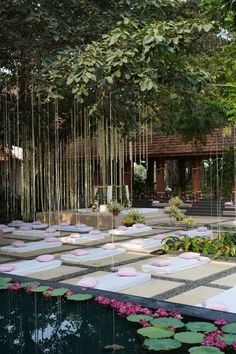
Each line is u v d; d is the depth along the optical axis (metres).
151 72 6.67
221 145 17.36
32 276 6.36
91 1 7.93
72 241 9.81
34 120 13.05
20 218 14.00
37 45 7.92
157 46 6.30
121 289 5.50
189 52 7.20
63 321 3.99
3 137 13.20
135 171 21.97
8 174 13.57
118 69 6.36
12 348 3.42
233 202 17.56
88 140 12.59
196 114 10.62
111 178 12.85
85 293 4.64
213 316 3.76
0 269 6.43
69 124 13.49
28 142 12.95
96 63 6.38
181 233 10.41
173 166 22.39
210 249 7.66
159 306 4.08
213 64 10.51
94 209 13.61
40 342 3.53
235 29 8.02
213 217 16.39
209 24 6.45
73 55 6.84
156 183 21.12
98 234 10.50
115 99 10.04
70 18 7.53
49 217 12.84
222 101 10.42
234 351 3.11
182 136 14.05
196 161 19.17
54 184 13.34
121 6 7.80
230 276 6.30
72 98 11.45
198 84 7.46
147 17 7.77
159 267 6.51
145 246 8.78
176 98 8.96
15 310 4.36
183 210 17.56
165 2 7.92
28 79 10.44
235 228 12.32
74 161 13.55
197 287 5.68
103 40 6.89
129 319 3.79
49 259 7.11
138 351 3.26
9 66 10.27
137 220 12.80
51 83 7.82
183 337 3.32
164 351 3.14
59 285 5.05
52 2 7.39
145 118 12.48
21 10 7.10
